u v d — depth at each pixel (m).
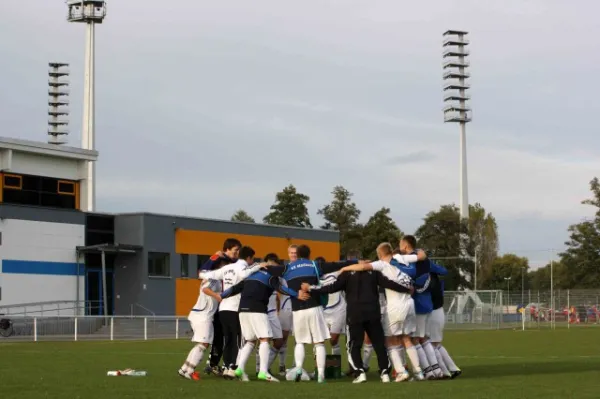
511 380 17.47
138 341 42.94
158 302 64.31
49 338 48.03
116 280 63.97
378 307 17.80
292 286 17.97
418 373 18.05
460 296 65.81
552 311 63.91
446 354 18.81
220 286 18.50
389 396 14.37
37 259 58.28
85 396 14.36
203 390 15.43
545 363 23.30
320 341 18.02
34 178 60.38
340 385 16.61
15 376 18.92
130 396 14.38
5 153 58.06
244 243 71.88
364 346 19.97
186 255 66.94
